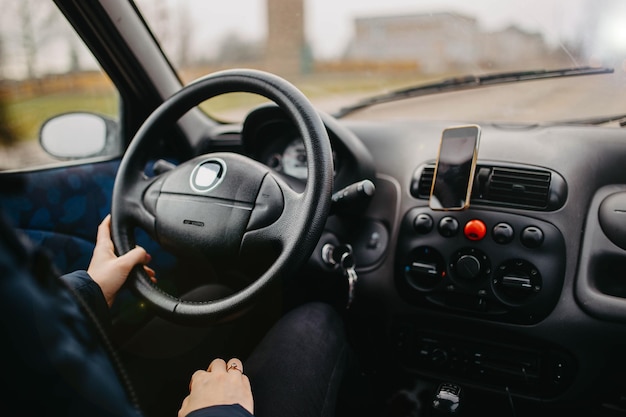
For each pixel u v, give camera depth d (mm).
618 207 1113
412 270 1246
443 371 1291
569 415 1183
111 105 1627
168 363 1098
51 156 1364
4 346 375
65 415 405
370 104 1567
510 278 1150
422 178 1286
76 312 466
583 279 1114
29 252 417
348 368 1159
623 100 1312
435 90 1514
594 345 1101
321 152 861
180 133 1646
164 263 1531
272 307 1320
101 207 1423
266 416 834
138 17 1535
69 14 1384
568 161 1186
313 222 837
